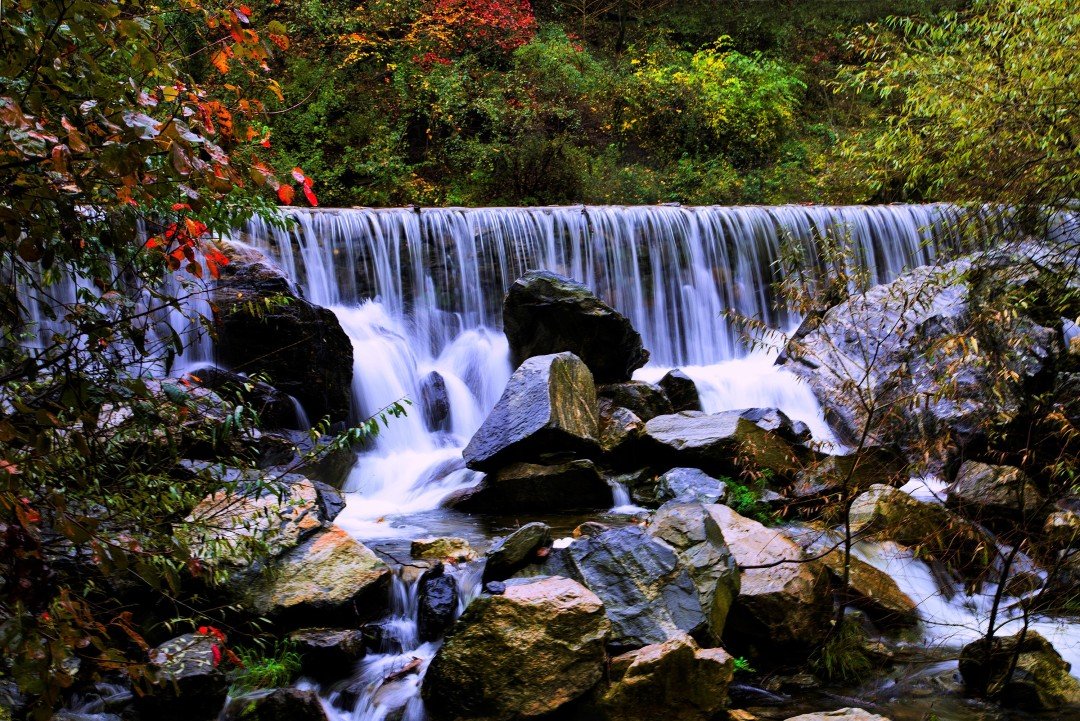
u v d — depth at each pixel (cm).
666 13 2173
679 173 1697
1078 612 621
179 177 236
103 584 443
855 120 2047
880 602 590
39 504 277
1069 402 820
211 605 484
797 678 536
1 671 356
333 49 1538
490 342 1056
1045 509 712
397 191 1419
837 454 849
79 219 274
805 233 1230
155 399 330
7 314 285
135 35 238
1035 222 805
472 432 963
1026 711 500
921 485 822
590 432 809
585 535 636
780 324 1213
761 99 1884
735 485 755
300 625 500
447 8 1588
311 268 990
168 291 770
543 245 1118
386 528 678
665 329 1161
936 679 537
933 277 815
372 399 914
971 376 841
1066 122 746
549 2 2034
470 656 461
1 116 201
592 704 464
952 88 812
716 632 523
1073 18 741
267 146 371
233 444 460
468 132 1555
